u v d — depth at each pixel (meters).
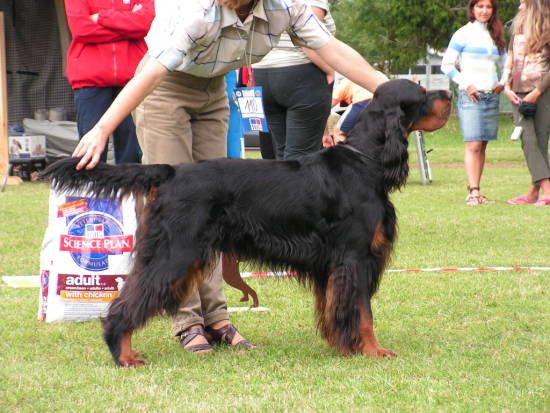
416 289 6.17
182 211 4.27
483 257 7.51
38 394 3.81
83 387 3.94
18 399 3.74
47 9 16.30
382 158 4.44
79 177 4.32
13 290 6.31
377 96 4.57
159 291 4.23
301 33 4.72
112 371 4.21
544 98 10.73
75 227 5.30
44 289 5.40
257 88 5.46
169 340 5.02
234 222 4.38
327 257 4.44
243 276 6.80
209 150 5.04
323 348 4.74
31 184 14.58
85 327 5.22
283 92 6.57
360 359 4.40
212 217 4.32
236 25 4.39
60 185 4.34
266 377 4.10
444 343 4.75
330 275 4.42
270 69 6.56
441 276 6.67
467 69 11.11
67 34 16.19
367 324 4.45
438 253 7.74
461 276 6.67
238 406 3.61
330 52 4.79
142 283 4.26
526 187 13.43
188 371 4.25
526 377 4.01
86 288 5.32
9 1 16.17
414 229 9.16
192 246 4.28
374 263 4.46
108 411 3.56
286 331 5.20
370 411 3.53
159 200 4.30
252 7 4.44
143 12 7.73
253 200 4.39
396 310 5.57
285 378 4.09
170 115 4.76
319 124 6.72
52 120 16.34
